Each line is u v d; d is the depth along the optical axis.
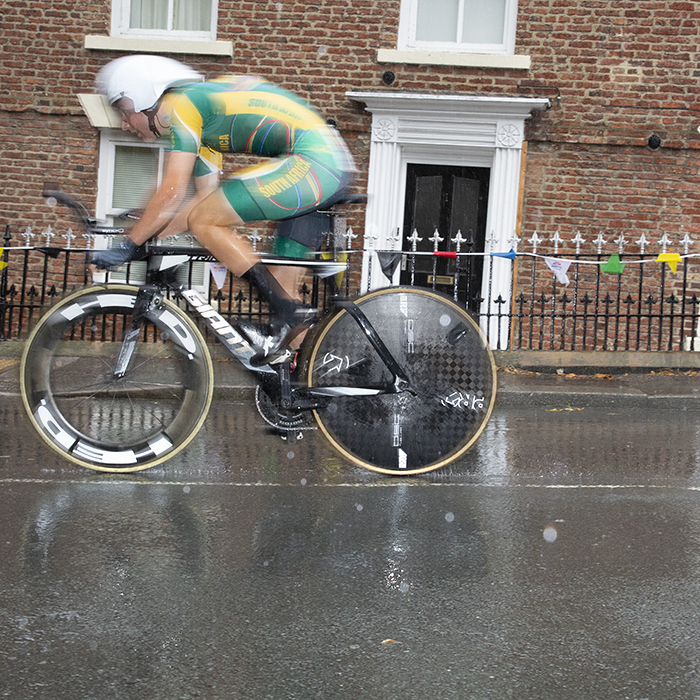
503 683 2.30
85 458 4.33
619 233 10.04
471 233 8.54
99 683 2.26
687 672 2.37
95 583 2.92
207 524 3.60
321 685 2.28
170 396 4.39
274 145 4.03
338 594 2.88
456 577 3.05
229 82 4.05
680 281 9.97
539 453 5.27
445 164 10.36
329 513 3.80
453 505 3.97
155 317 4.25
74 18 10.15
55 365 4.32
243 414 6.56
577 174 10.02
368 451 4.35
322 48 10.10
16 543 3.30
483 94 9.93
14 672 2.30
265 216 3.99
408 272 10.50
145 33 10.31
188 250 4.10
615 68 9.91
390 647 2.50
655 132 9.93
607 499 4.12
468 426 4.36
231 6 10.13
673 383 8.11
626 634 2.60
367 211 10.12
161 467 4.64
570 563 3.21
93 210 10.27
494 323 10.09
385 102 9.91
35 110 10.20
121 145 10.28
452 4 10.17
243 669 2.35
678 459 5.14
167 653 2.44
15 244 10.27
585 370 8.70
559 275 8.12
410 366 4.32
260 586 2.93
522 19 9.95
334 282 4.34
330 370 4.27
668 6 9.83
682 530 3.63
